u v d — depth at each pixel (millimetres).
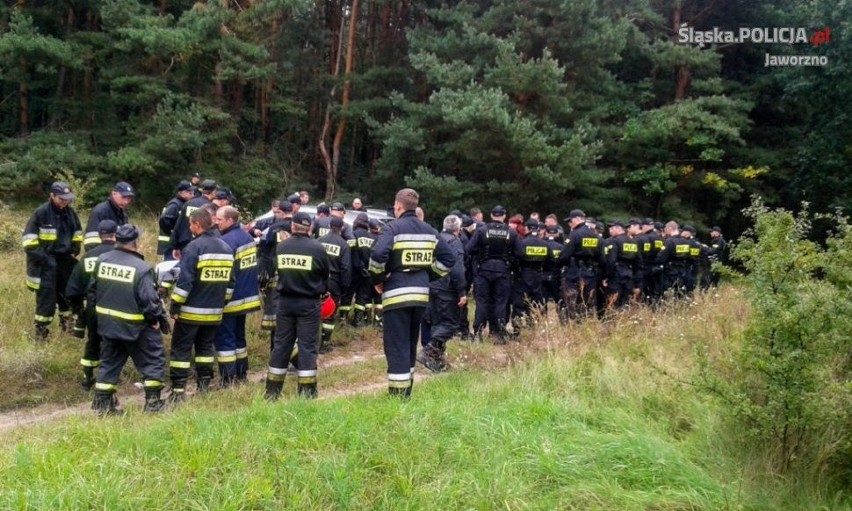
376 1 20172
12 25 14953
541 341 6465
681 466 3953
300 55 20484
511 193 15711
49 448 3861
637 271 9836
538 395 5078
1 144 15820
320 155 21672
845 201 18062
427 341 7910
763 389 4160
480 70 16281
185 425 4312
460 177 16969
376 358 7969
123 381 6457
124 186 6852
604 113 17297
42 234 6871
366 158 22781
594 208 17031
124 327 5062
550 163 15008
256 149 19594
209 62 17141
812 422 3850
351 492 3492
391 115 18016
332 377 6934
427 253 5312
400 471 3725
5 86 18812
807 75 18172
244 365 6566
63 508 3090
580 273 8914
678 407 5035
